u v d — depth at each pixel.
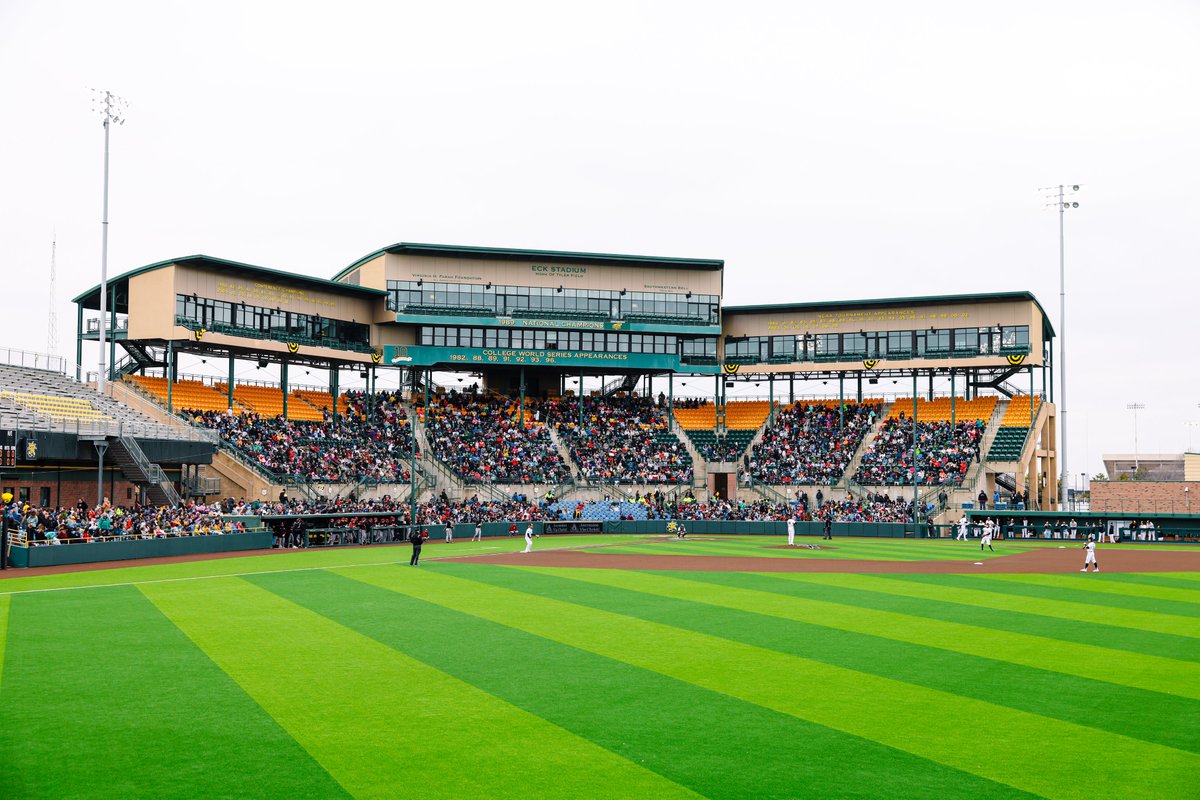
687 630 25.72
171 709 17.19
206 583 36.38
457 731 15.96
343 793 13.09
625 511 80.50
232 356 73.69
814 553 54.91
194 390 72.94
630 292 91.31
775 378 95.38
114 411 61.28
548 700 18.02
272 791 13.13
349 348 81.50
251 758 14.50
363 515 62.62
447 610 29.28
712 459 88.75
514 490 80.56
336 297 82.88
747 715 17.02
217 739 15.43
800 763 14.44
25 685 18.94
